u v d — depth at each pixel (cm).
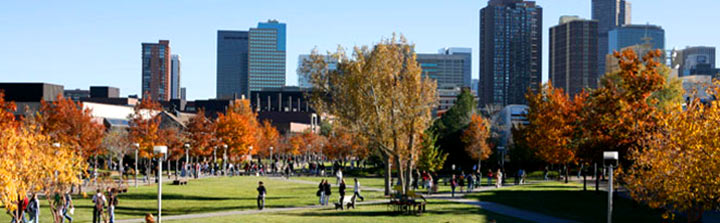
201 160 10169
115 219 3359
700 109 2370
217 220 3212
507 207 4078
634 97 4441
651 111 4325
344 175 8912
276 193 5284
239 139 8275
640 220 3469
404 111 4672
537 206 4138
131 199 4431
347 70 4784
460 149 9931
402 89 4706
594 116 4697
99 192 3083
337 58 4841
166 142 7225
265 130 12012
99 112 11256
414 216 3503
